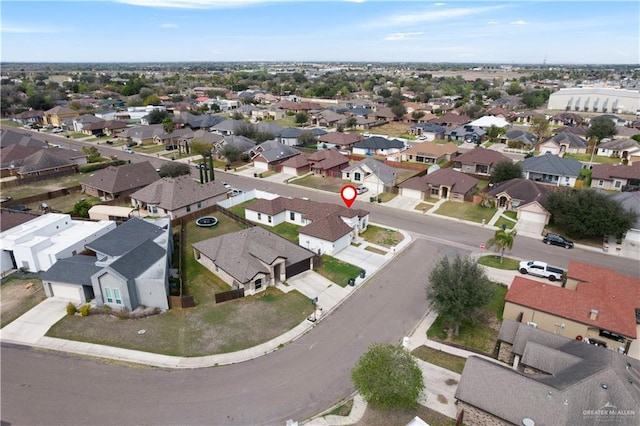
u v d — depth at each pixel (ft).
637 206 184.75
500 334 103.65
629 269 153.89
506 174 242.37
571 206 174.81
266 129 377.30
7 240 151.53
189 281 144.25
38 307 127.34
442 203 226.38
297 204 196.95
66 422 85.61
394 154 319.06
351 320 121.39
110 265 123.03
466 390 83.87
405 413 87.97
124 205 222.69
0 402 90.63
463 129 398.83
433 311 126.11
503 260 159.63
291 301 130.93
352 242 175.63
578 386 79.25
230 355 106.11
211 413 87.97
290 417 87.30
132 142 371.97
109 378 97.71
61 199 230.89
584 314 108.88
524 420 76.48
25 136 336.49
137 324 119.03
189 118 434.71
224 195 227.40
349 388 95.25
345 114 499.51
